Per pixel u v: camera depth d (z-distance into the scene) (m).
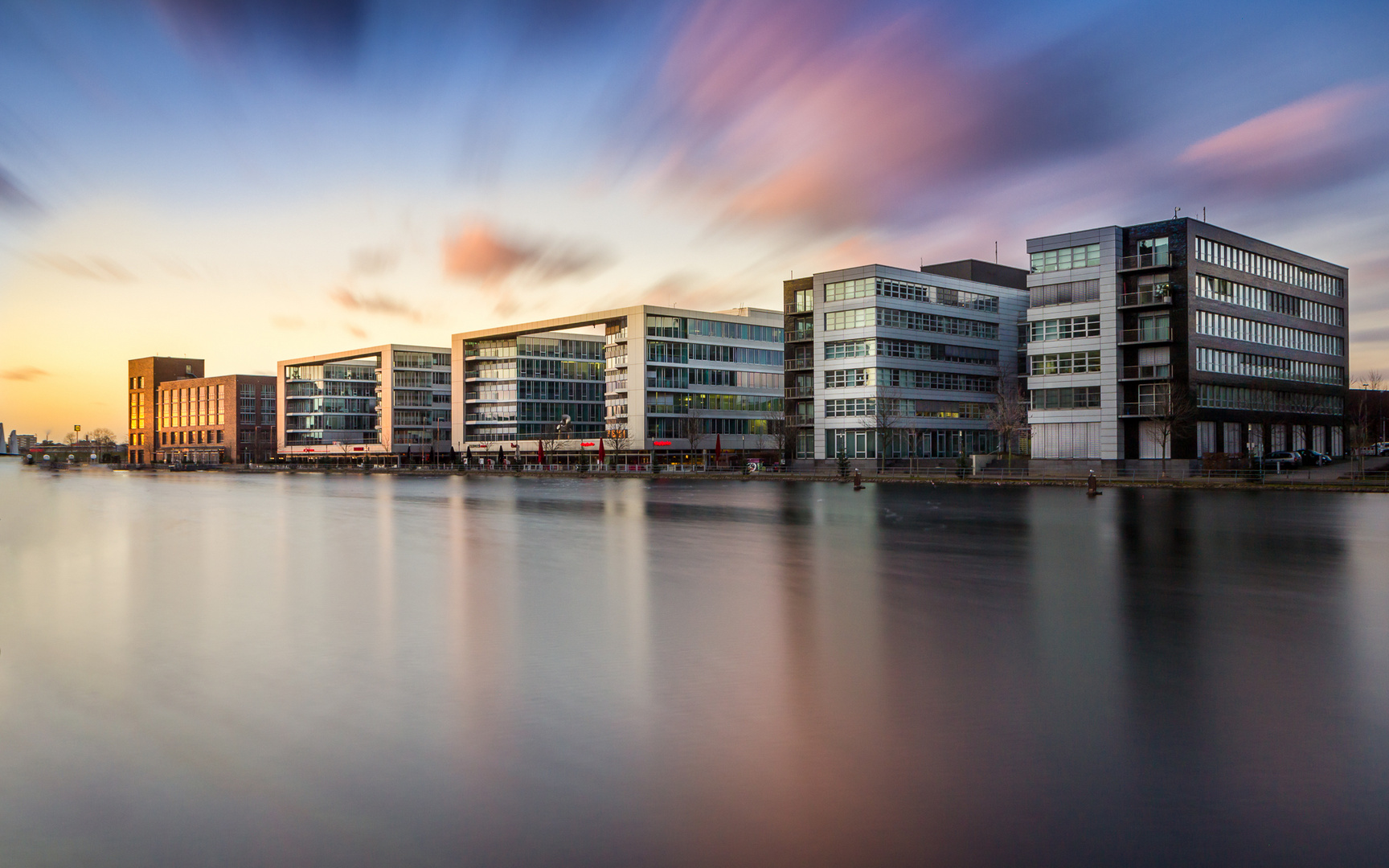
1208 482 57.56
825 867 6.25
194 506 52.47
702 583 19.16
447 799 7.54
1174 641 13.06
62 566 24.30
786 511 41.09
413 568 22.62
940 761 8.20
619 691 10.71
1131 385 72.94
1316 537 27.53
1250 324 77.00
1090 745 8.58
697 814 7.14
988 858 6.35
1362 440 80.44
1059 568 20.84
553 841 6.72
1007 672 11.34
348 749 8.84
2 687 11.45
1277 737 8.76
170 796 7.74
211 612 16.69
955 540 27.41
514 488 72.19
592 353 137.12
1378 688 10.48
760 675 11.34
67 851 6.70
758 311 122.81
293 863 6.44
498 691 10.81
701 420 109.12
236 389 180.00
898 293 88.81
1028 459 81.25
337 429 161.00
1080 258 75.06
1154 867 6.19
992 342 97.75
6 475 124.75
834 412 89.75
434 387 154.88
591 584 19.34
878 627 14.27
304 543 29.55
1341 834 6.64
